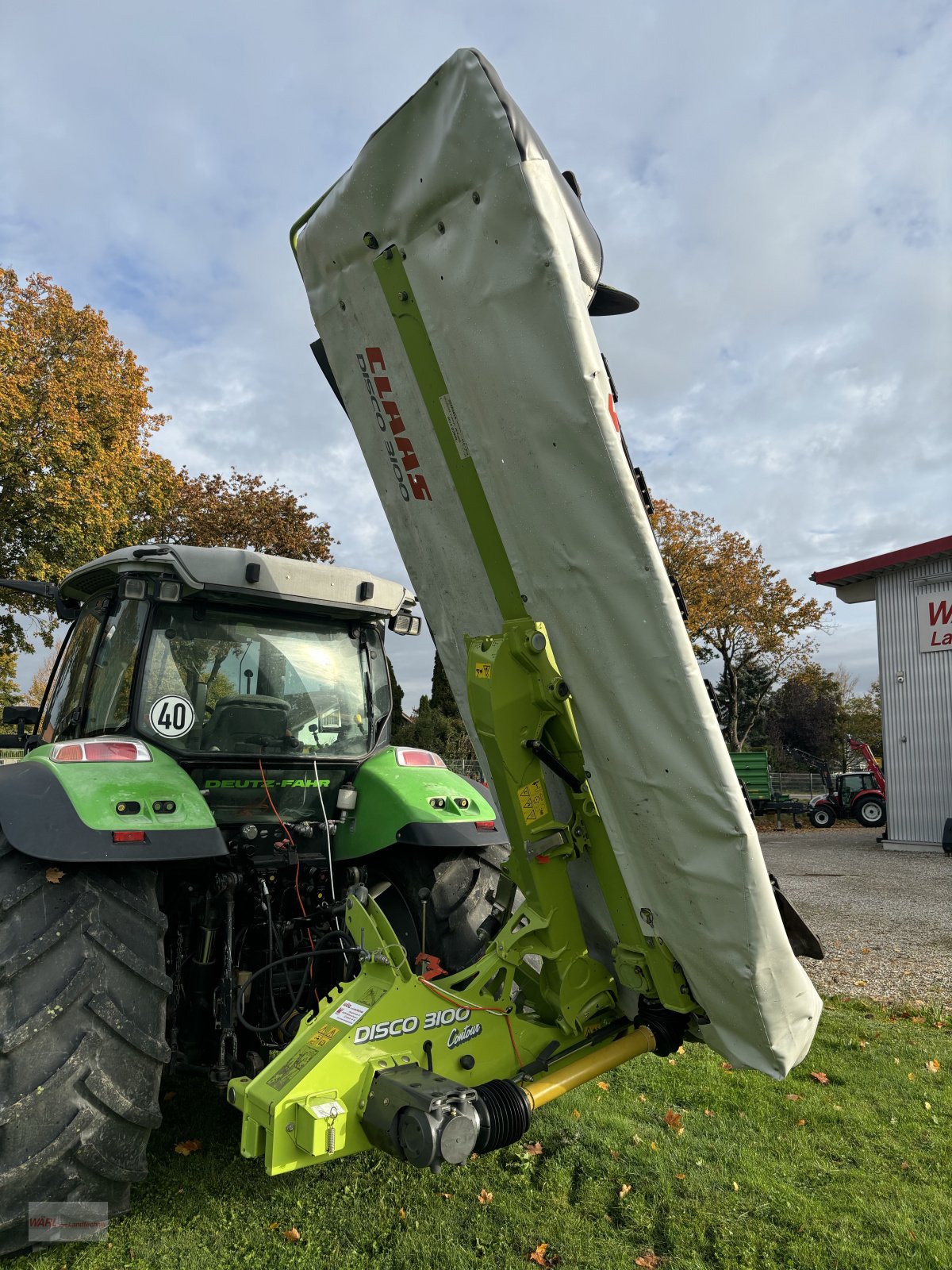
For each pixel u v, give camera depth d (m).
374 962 2.09
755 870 1.93
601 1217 2.48
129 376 18.30
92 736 3.17
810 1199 2.58
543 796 2.25
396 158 1.96
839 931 7.14
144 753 2.74
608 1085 3.49
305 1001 3.03
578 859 2.40
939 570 13.65
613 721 2.04
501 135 1.73
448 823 3.20
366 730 3.56
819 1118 3.17
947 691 13.50
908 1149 2.92
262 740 3.23
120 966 2.30
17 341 16.19
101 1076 2.18
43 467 16.05
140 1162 2.24
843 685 45.78
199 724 3.07
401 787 3.29
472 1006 2.14
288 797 3.26
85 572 3.64
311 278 2.31
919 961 5.98
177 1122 3.12
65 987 2.19
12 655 18.52
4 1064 2.10
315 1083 1.82
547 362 1.82
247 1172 2.73
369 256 2.13
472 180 1.83
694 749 1.92
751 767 20.94
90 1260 2.24
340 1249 2.31
